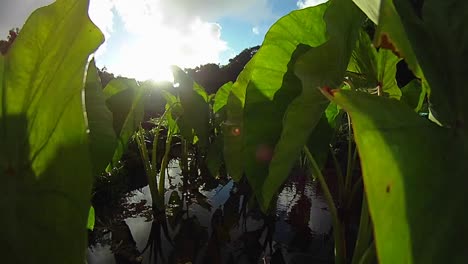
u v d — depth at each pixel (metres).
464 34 0.66
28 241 0.65
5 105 0.69
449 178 0.56
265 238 3.17
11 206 0.66
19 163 0.66
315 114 1.22
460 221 0.53
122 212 4.12
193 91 4.75
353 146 4.93
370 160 0.52
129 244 3.17
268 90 1.74
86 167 0.60
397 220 0.51
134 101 3.24
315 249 2.85
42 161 0.64
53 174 0.63
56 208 0.63
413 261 0.51
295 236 3.14
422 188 0.54
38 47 0.72
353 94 0.56
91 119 1.97
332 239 3.02
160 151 8.24
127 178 5.66
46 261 0.64
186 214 4.07
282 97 1.73
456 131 0.61
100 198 4.28
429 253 0.51
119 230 3.52
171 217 3.97
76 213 0.60
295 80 1.71
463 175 0.56
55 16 0.74
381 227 0.50
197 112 4.77
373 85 2.11
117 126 3.16
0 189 0.66
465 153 0.58
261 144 1.73
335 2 1.24
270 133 1.73
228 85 5.01
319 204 4.00
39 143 0.65
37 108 0.67
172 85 5.91
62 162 0.62
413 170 0.54
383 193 0.52
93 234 3.40
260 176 1.71
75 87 0.61
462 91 0.63
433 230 0.52
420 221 0.52
